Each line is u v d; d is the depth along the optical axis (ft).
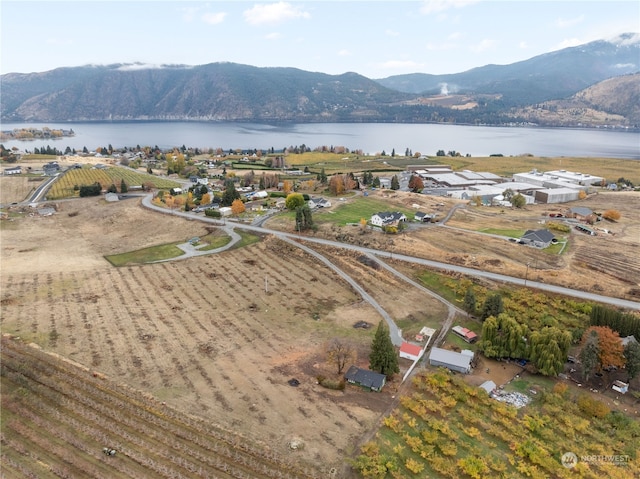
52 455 148.77
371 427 164.45
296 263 330.95
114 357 207.82
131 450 150.82
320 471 142.41
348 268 318.45
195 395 180.65
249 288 290.76
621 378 199.72
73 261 344.08
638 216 440.04
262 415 169.17
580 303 250.78
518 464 148.97
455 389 188.03
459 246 342.44
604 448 156.76
